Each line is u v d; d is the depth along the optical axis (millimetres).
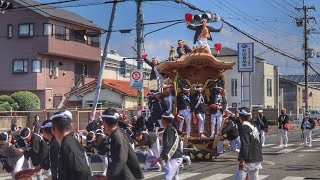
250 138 8438
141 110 20641
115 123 6367
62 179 5434
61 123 5570
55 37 41250
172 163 9305
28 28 41031
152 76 21125
